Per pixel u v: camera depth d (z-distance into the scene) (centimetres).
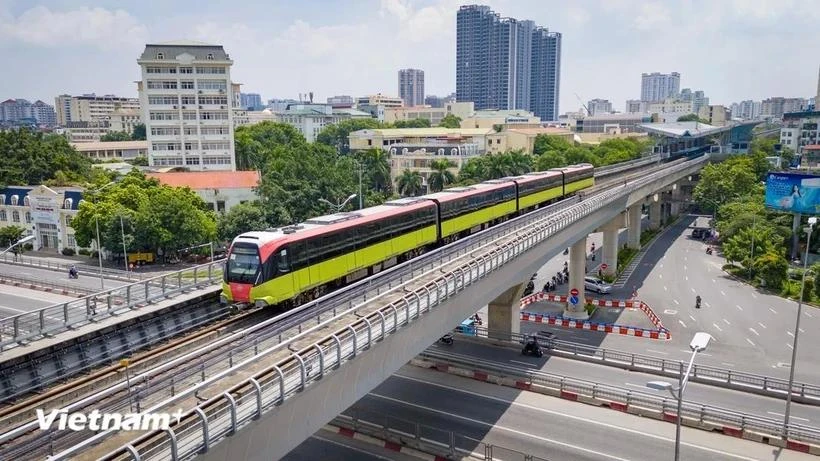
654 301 6225
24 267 7206
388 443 3055
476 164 10894
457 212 4619
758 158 11394
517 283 4047
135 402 1748
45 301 5641
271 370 1922
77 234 7219
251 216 7788
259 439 1734
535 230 3953
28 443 1447
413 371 4062
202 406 1566
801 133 16712
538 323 5497
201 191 8856
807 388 3606
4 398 1969
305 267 2938
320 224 3167
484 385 3825
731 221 8412
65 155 10200
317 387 1942
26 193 8475
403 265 2962
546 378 3722
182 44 10762
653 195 9600
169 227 7262
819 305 5975
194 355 1745
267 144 13325
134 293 3238
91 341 2356
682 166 10656
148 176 8856
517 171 10394
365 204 8825
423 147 12750
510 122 19112
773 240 7425
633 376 3978
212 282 3136
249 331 1928
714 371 3888
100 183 8081
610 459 2905
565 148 14200
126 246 7062
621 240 9712
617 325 5372
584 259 5738
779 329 5259
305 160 9469
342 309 2547
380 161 11300
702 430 3200
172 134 10875
